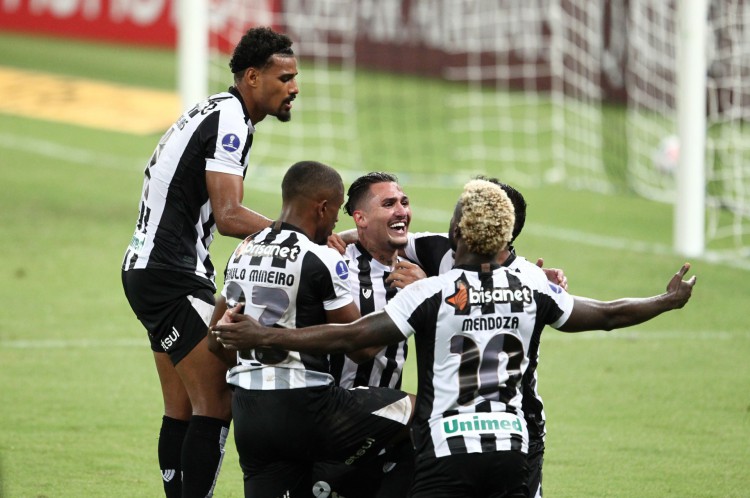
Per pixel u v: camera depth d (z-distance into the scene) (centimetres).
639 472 1994
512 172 5450
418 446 1423
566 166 5606
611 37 6938
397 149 5828
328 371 1563
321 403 1513
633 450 2111
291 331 1445
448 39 7625
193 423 1686
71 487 1888
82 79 7144
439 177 5253
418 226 4134
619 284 3431
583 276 3528
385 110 6731
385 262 1697
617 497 1873
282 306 1513
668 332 2977
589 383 2541
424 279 1436
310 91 7075
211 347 1584
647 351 2802
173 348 1708
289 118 1753
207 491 1680
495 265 1443
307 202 1552
